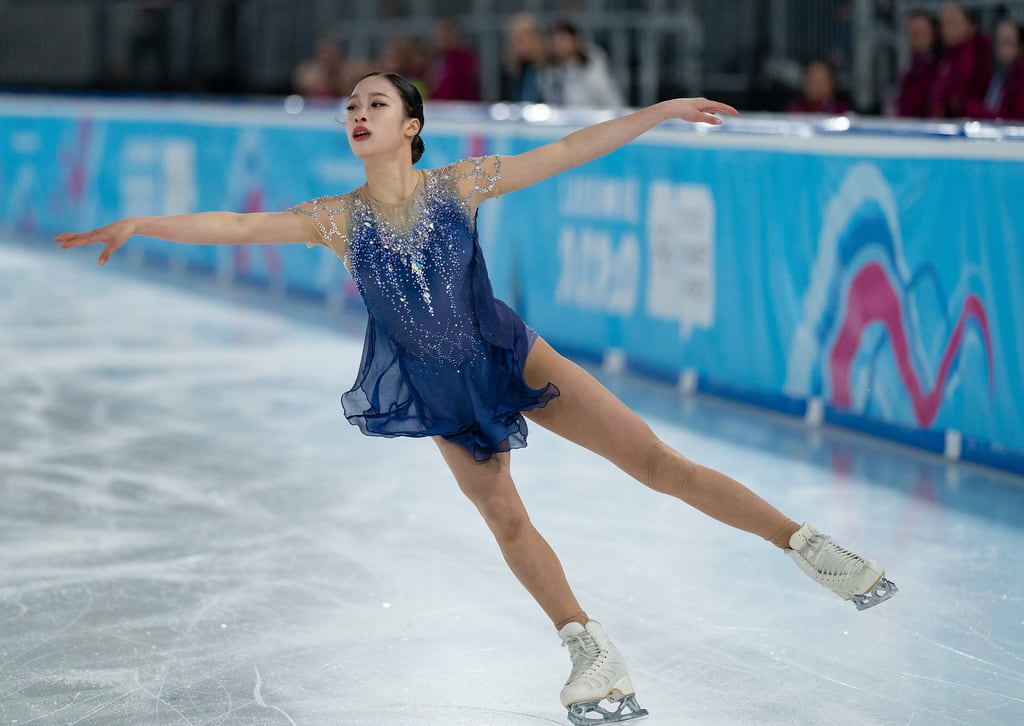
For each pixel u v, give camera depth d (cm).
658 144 2405
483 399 1111
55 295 3581
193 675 1197
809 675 1190
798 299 2164
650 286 2464
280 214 1097
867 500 1745
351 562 1512
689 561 1508
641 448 1120
